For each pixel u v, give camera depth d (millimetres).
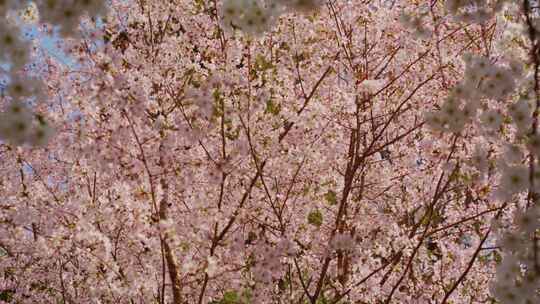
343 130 6141
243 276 5676
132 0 6164
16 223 5191
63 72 5367
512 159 3268
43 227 5828
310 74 6262
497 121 3451
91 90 4645
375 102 5988
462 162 4594
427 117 3438
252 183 5328
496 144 4371
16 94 2527
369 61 6152
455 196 6242
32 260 6453
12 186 5914
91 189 5922
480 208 5855
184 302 6223
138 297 5758
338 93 5543
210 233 5316
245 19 3195
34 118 2479
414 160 6664
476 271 6109
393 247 5262
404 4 6254
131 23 6066
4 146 5641
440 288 6168
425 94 6188
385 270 6113
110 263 5133
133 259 5797
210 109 4762
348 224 5918
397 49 5996
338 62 5926
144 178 5047
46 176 6102
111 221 5023
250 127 5379
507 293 3123
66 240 5273
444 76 6086
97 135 4918
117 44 5844
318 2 3254
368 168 6863
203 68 6191
